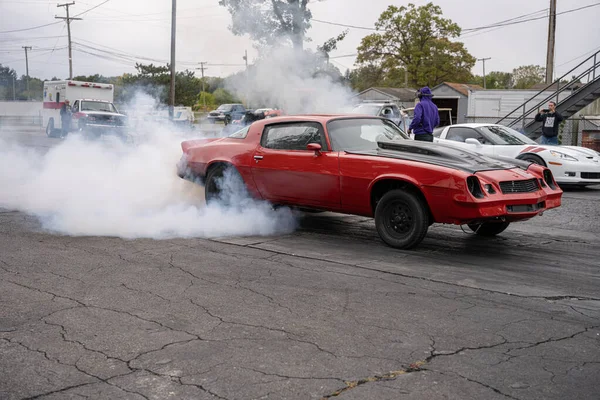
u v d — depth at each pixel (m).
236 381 3.11
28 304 4.36
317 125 6.77
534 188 6.08
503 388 3.03
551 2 28.19
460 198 5.58
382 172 6.04
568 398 2.93
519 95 32.62
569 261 5.80
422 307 4.33
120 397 2.94
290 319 4.06
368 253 6.03
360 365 3.31
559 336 3.77
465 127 11.98
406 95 46.31
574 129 20.64
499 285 4.93
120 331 3.82
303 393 2.97
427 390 3.00
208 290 4.72
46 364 3.33
